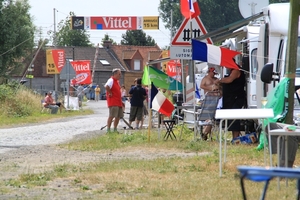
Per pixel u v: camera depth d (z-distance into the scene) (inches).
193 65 1448.1
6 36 5137.8
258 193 740.0
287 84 1005.8
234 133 1389.0
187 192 760.3
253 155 1067.9
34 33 5354.3
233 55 1288.1
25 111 3065.9
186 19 1438.2
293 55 999.0
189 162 1024.2
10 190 799.7
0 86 3139.8
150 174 912.3
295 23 990.4
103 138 1529.3
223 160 1019.9
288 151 847.1
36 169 1003.3
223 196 727.1
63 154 1239.5
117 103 1766.7
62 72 3570.4
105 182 853.8
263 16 1366.9
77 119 2906.0
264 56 1357.0
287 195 727.1
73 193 775.1
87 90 6343.5
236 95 1390.3
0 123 2524.6
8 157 1203.9
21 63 5408.5
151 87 1459.2
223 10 5428.2
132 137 1498.5
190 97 1673.2
